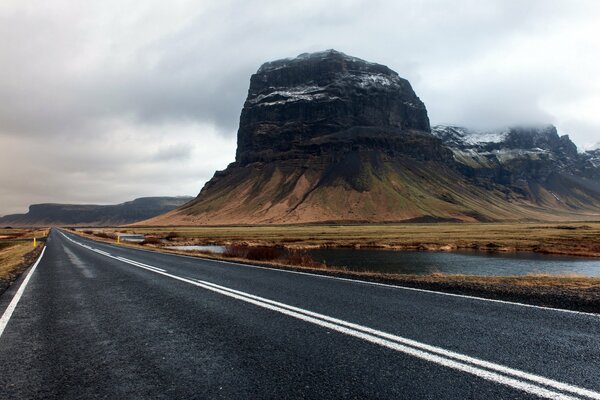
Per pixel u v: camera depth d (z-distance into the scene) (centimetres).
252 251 2723
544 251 5609
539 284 1143
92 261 2302
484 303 828
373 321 682
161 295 1056
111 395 413
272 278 1352
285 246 6669
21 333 691
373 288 1069
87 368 501
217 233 11100
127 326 720
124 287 1231
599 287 1032
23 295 1130
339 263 4206
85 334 673
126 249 3644
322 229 13550
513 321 666
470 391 387
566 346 526
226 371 470
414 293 973
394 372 444
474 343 543
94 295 1097
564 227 11300
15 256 3002
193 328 685
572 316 698
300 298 931
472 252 5612
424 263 4219
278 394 399
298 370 464
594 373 429
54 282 1405
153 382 445
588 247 5578
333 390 403
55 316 831
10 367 511
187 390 419
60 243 5066
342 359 494
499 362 466
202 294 1045
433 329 621
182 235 10031
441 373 436
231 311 813
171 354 543
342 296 945
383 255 5150
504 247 6041
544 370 439
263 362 496
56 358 545
